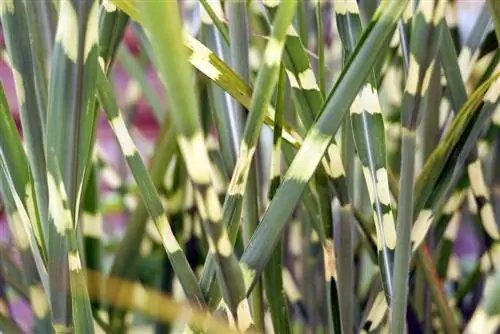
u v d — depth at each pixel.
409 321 0.66
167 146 0.67
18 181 0.54
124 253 0.64
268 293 0.59
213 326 0.50
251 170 0.58
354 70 0.51
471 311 0.74
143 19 0.44
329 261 0.62
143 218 0.64
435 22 0.52
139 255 0.65
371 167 0.57
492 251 0.63
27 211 0.54
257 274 0.52
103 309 0.63
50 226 0.51
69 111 0.49
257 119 0.51
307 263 0.74
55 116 0.49
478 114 0.60
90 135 0.50
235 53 0.57
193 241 0.71
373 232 0.65
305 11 0.66
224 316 0.52
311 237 0.73
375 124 0.57
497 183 0.73
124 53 0.84
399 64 0.70
